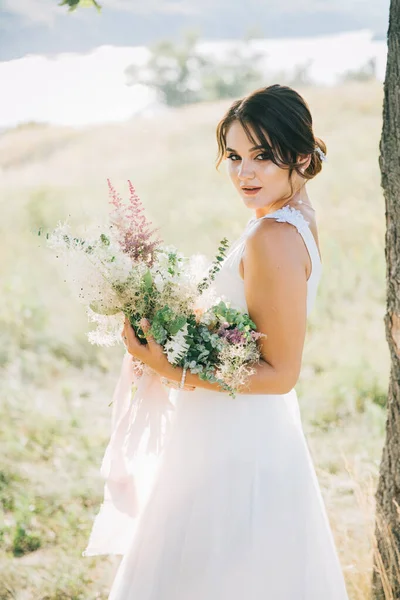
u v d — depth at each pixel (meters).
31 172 15.37
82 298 2.11
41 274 7.83
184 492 2.23
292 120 2.06
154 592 2.21
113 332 2.23
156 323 2.02
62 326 6.48
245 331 2.00
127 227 2.10
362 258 7.73
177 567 2.21
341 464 4.16
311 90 20.31
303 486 2.27
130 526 2.46
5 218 11.05
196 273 2.08
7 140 18.03
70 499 3.91
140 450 2.40
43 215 11.03
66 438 4.61
